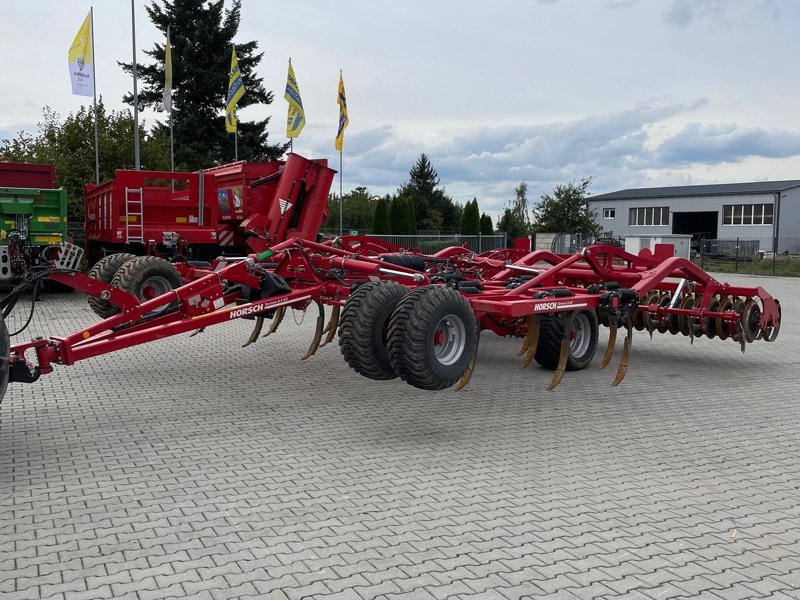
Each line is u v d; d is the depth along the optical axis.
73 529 4.36
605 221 64.62
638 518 4.68
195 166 41.44
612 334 8.66
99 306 11.79
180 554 4.05
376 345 6.92
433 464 5.70
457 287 7.65
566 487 5.23
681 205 60.12
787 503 4.99
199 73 42.50
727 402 7.96
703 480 5.43
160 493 4.97
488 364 9.97
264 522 4.51
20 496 4.88
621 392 8.38
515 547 4.21
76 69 24.64
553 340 9.12
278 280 7.87
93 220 19.09
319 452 5.95
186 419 6.86
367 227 59.88
